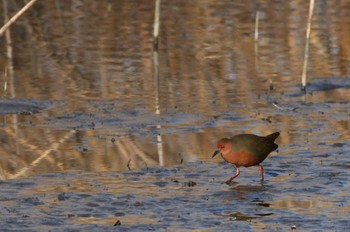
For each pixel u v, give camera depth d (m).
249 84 20.55
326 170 13.19
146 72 22.06
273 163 13.64
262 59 23.61
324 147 14.68
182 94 19.44
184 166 13.52
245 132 15.91
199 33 27.67
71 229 10.41
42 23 29.70
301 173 13.05
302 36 26.94
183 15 30.97
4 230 10.37
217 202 11.60
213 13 31.34
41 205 11.41
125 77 21.39
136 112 17.56
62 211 11.16
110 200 11.64
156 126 16.45
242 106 18.23
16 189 12.20
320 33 27.33
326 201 11.63
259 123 16.67
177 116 17.23
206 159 14.02
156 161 13.94
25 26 29.19
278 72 21.92
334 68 22.30
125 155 14.32
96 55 24.33
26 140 15.41
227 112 17.67
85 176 12.95
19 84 20.34
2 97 18.81
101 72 21.98
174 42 26.27
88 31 28.22
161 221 10.77
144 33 27.81
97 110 17.77
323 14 30.92
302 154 14.20
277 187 12.32
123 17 30.72
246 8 32.31
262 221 10.78
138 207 11.35
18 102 18.20
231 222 10.75
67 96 19.16
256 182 12.60
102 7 32.94
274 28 28.42
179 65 22.94
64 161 13.97
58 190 12.16
